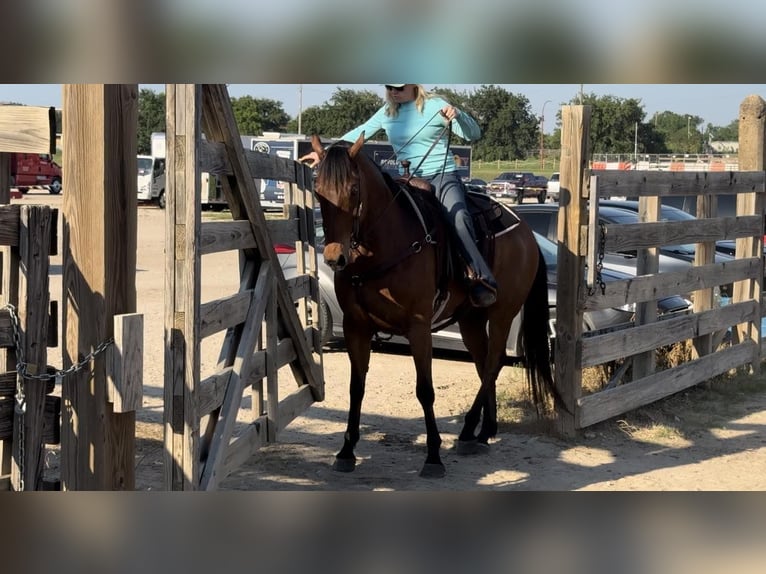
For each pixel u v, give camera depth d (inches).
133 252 139.2
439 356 366.0
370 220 195.2
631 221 359.9
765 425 272.4
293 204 249.4
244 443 200.5
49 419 135.4
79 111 131.3
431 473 208.8
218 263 697.0
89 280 133.0
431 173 224.4
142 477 202.5
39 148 131.6
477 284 215.9
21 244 125.3
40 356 129.3
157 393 287.9
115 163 134.0
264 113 2098.9
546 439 247.9
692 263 358.9
